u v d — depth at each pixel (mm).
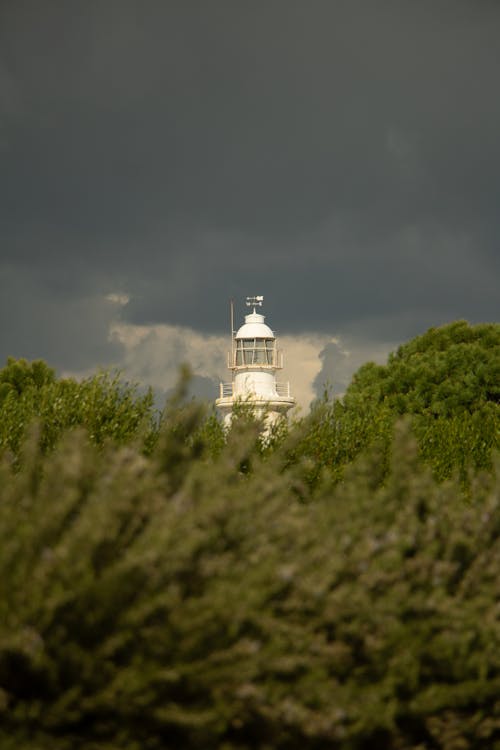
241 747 18016
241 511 19797
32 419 32250
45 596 16609
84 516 17625
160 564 17344
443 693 20422
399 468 24969
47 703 16609
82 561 16844
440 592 21219
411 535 22484
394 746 20344
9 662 16422
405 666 20141
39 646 16172
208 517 18812
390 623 20062
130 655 17109
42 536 17438
